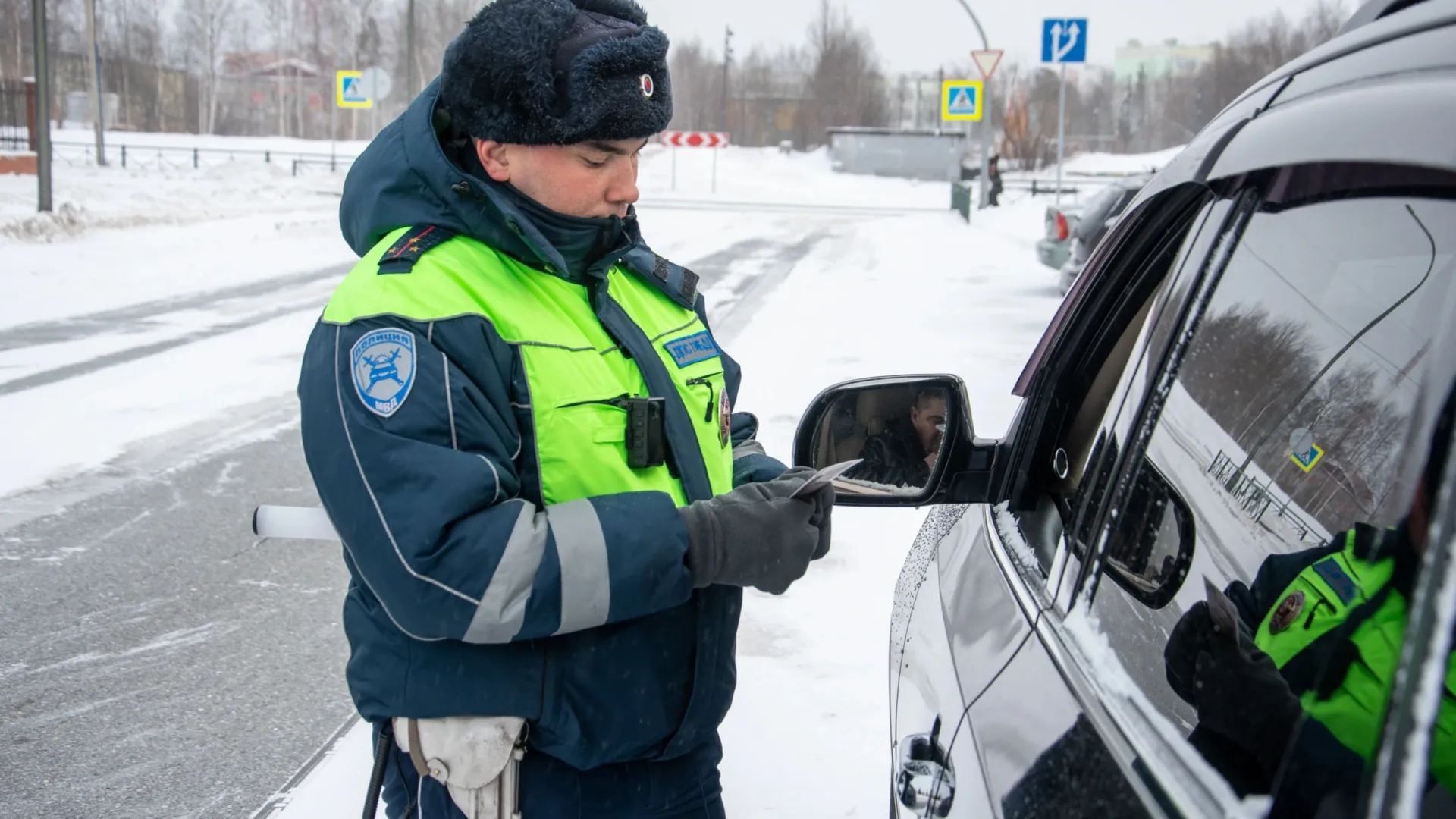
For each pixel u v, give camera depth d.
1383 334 1.05
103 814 3.06
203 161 39.78
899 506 1.79
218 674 3.87
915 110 85.56
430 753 1.44
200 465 6.18
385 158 1.49
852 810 2.91
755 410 6.94
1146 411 1.41
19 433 6.73
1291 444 1.15
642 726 1.51
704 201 33.12
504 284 1.44
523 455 1.42
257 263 15.92
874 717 3.40
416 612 1.32
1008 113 45.81
